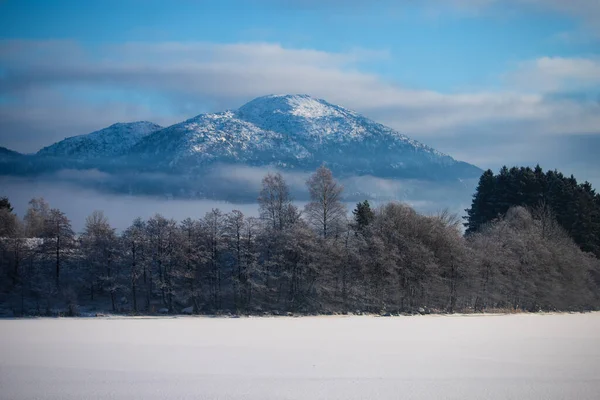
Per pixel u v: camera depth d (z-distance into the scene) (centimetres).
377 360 5691
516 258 12812
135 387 4659
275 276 11394
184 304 11338
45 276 11694
